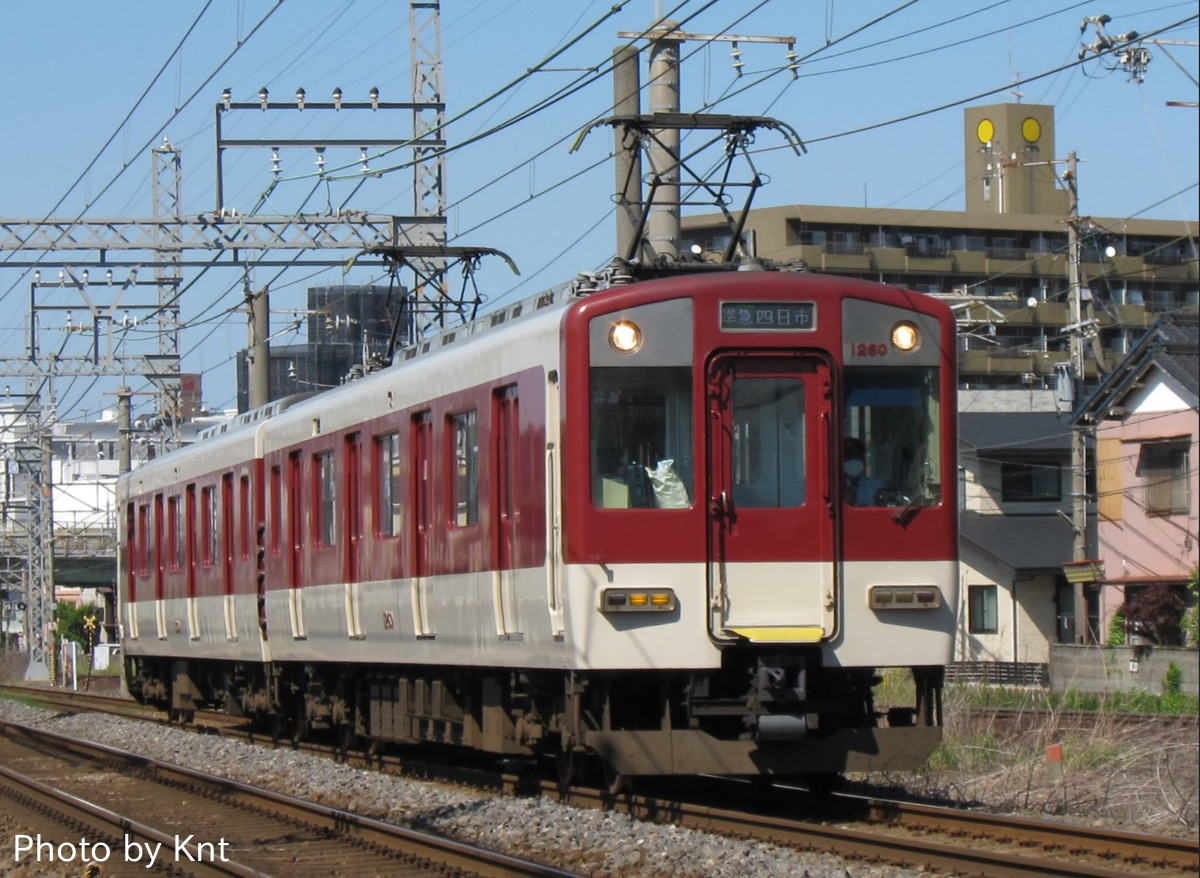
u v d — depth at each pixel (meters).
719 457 19.17
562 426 19.27
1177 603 56.22
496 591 21.36
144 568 43.28
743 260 21.05
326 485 28.62
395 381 25.20
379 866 17.47
